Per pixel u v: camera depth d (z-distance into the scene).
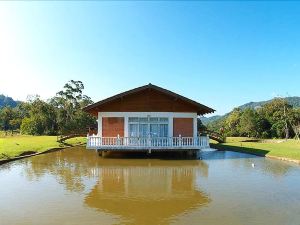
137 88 25.34
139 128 26.09
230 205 10.83
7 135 64.62
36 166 19.70
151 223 9.02
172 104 26.25
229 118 74.06
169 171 18.02
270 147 30.42
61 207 10.59
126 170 18.36
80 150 30.48
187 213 9.94
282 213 9.92
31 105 72.25
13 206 10.73
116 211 10.14
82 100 81.19
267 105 69.50
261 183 14.52
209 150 31.45
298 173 17.14
